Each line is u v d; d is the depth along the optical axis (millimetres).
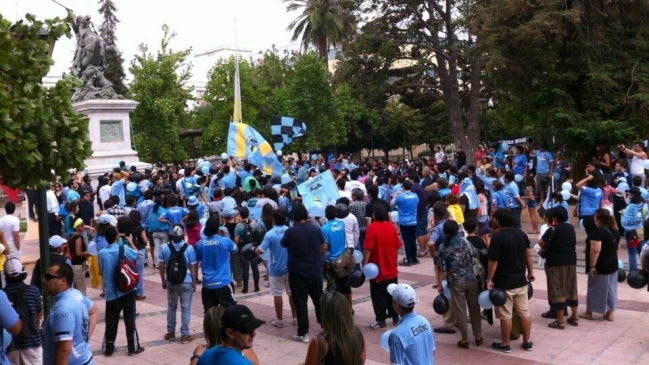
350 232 9453
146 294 11445
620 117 17328
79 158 4566
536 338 7984
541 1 16594
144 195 13992
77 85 4680
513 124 30344
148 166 23156
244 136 17688
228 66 36625
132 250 7930
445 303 7641
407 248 13000
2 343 5000
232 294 8312
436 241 8688
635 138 17312
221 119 36219
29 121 4074
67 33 4930
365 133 44594
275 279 8852
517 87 18625
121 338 8680
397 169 22375
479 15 18344
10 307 4879
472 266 7629
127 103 22875
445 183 14305
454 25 31219
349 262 8367
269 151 17766
